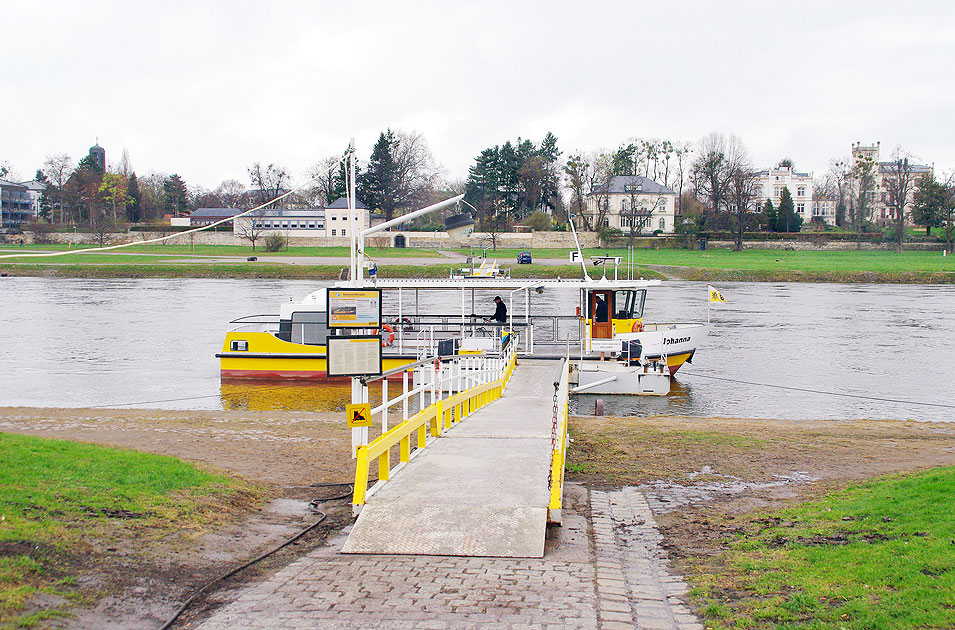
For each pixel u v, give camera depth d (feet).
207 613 31.14
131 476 45.24
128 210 556.10
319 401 101.81
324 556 37.47
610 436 69.82
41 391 108.37
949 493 41.91
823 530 40.19
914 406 102.42
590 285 115.14
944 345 156.66
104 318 192.95
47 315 198.80
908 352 147.95
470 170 559.79
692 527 44.24
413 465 48.93
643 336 116.47
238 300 239.71
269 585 33.94
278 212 497.87
